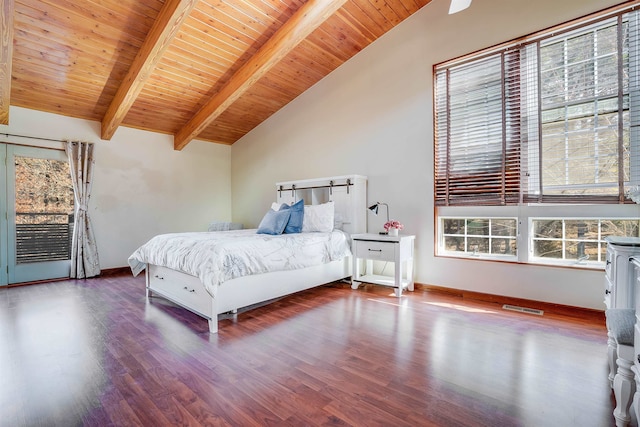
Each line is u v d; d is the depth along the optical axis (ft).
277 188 16.01
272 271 9.56
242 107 16.20
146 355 6.63
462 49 10.90
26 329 8.08
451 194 11.32
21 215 13.16
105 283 13.25
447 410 4.77
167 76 12.93
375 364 6.21
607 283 6.29
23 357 6.54
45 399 5.09
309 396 5.16
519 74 9.96
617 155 8.50
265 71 12.35
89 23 9.89
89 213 14.67
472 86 10.89
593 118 8.85
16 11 9.02
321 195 14.42
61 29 9.89
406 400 5.03
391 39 12.63
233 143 20.01
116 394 5.23
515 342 7.19
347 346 7.03
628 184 8.34
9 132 12.68
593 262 9.03
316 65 13.97
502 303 10.19
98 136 15.02
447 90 11.37
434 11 11.53
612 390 5.26
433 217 11.64
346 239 12.64
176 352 6.77
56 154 13.98
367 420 4.56
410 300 10.61
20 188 13.14
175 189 17.81
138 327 8.23
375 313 9.28
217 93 14.39
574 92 9.11
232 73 13.41
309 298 10.89
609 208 8.61
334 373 5.88
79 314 9.27
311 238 11.11
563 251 9.50
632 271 5.36
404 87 12.29
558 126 9.36
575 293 9.01
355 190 12.96
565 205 9.23
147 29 10.46
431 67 11.59
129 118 15.29
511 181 10.11
